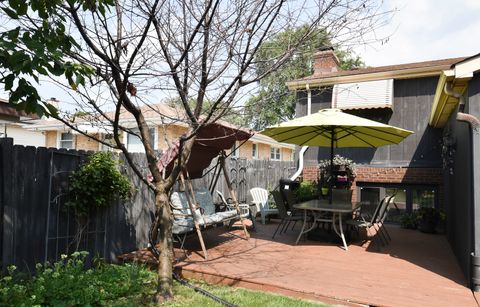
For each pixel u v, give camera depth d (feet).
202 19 11.47
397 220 32.35
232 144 23.80
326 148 35.06
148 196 20.92
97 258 16.87
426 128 31.17
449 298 12.98
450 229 22.49
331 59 37.83
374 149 33.09
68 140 49.52
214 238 23.62
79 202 16.05
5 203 13.24
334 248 20.97
